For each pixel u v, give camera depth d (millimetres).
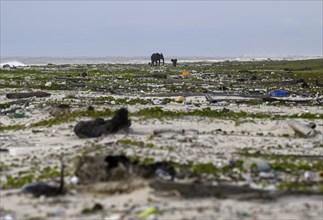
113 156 59812
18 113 122062
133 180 56719
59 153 75125
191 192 52875
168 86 189375
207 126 98875
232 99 149000
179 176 59531
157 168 59281
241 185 56875
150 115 109125
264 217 46344
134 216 47094
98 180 58000
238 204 50625
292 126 93750
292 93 170375
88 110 114375
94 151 74312
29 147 80812
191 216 46438
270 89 185125
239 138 86375
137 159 64938
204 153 72938
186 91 170625
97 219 46844
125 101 141125
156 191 54062
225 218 45938
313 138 88562
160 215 46781
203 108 126000
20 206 51562
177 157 69500
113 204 51281
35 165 68438
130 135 87125
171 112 114500
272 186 57344
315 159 73312
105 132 87875
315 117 115000
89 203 52031
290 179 62000
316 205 50688
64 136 89812
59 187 56062
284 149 78875
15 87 181000
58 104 128500
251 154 73562
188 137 85000
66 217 47688
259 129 97000
